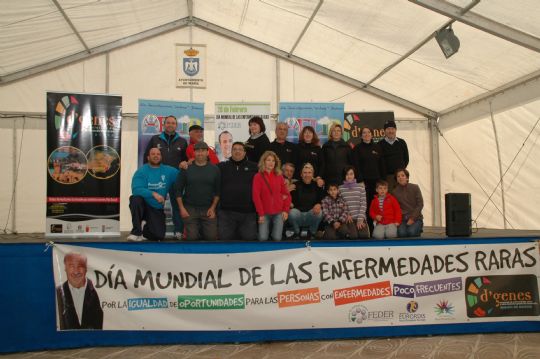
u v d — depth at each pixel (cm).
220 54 1048
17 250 397
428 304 427
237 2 880
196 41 1047
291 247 421
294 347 394
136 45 1035
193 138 590
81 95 497
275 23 911
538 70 691
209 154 575
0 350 386
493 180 825
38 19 823
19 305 394
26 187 998
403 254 429
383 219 525
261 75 1045
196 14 1019
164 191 483
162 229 471
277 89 1050
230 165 487
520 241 445
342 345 399
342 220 506
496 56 693
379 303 421
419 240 432
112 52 1028
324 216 509
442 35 667
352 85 1045
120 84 1026
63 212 488
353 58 920
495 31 601
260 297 412
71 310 398
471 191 898
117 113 505
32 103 1003
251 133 594
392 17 705
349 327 418
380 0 669
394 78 935
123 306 402
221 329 407
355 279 421
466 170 915
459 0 581
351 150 609
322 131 700
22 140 1001
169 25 1034
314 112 700
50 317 397
